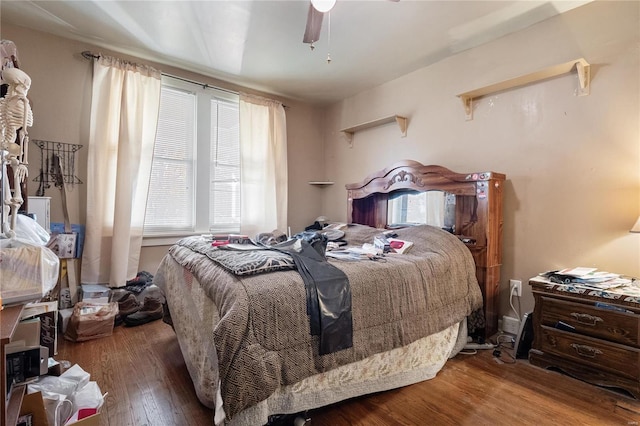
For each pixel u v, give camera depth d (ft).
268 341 4.36
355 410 5.35
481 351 7.64
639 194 6.64
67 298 9.20
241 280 4.68
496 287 8.37
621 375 5.79
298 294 4.77
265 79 11.94
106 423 4.93
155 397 5.64
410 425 4.98
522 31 8.38
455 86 9.88
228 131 12.44
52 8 7.89
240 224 12.31
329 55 9.95
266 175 12.76
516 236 8.47
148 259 10.73
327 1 5.53
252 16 8.02
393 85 11.87
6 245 3.56
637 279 6.48
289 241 7.16
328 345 4.88
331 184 14.73
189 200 11.62
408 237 8.41
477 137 9.32
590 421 5.09
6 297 3.35
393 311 5.82
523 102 8.36
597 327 6.07
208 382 4.93
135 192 10.14
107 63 9.66
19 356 3.97
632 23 6.72
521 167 8.39
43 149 9.04
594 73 7.20
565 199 7.66
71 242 9.27
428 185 9.51
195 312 5.85
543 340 6.82
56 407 4.33
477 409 5.39
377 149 12.50
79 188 9.56
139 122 10.05
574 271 6.95
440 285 6.81
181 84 11.27
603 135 7.09
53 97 9.14
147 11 7.90
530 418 5.16
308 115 14.60
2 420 2.83
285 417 4.82
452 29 8.46
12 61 5.69
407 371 6.02
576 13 7.46
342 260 6.45
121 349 7.58
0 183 3.99
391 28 8.42
